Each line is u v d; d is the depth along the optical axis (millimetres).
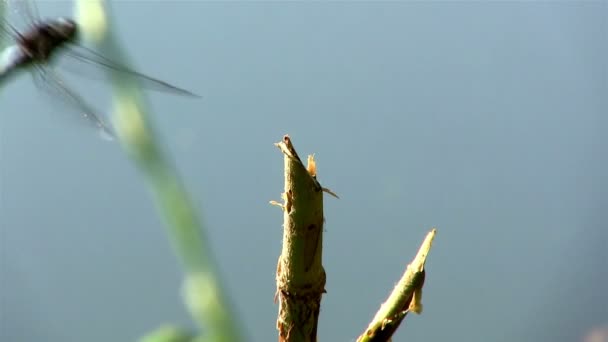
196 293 962
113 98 977
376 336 887
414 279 885
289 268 881
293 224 876
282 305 885
